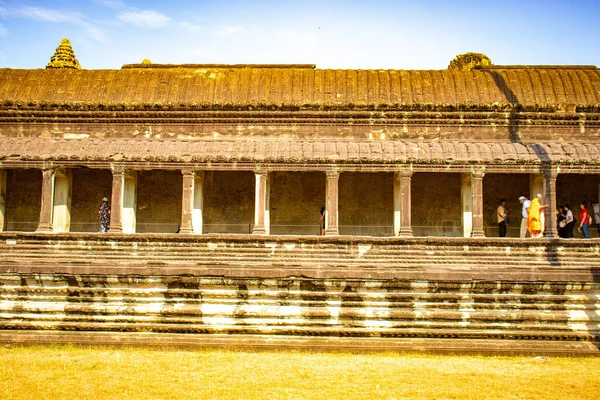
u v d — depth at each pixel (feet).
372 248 73.10
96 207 86.89
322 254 73.05
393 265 70.95
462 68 98.58
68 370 49.24
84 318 62.80
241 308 62.28
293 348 59.77
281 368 51.08
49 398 42.34
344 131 82.02
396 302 62.34
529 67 94.27
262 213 76.59
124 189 82.43
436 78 84.79
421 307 62.23
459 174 87.35
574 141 81.87
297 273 62.08
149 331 61.98
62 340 60.75
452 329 61.67
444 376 49.01
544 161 75.97
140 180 87.35
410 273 62.18
